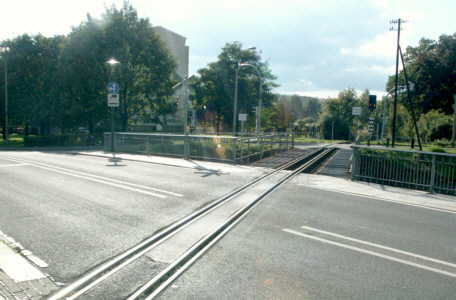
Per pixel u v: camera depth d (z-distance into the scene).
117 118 35.44
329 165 17.00
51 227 5.64
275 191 9.27
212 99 45.16
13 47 37.00
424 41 49.03
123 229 5.62
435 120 53.19
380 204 8.03
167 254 4.61
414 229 6.12
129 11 34.66
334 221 6.48
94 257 4.44
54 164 14.18
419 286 3.95
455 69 44.06
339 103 69.81
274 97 49.44
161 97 36.12
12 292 3.48
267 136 19.11
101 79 32.47
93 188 8.97
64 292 3.52
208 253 4.77
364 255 4.83
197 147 16.22
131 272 4.03
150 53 34.88
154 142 18.34
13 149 29.70
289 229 5.92
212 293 3.64
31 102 36.75
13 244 4.82
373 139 52.47
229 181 10.46
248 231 5.77
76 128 36.53
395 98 27.33
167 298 3.51
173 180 10.44
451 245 5.34
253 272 4.18
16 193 8.21
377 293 3.75
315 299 3.58
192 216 6.50
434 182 9.79
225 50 45.62
